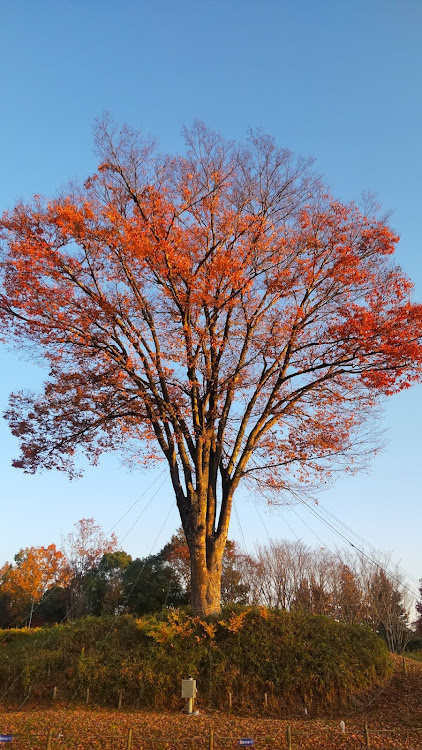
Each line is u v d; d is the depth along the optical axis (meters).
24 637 18.30
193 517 15.90
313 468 17.02
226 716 12.25
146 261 15.01
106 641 14.84
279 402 16.89
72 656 14.58
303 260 16.48
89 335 15.34
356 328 14.20
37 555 50.50
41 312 14.42
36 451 16.77
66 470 17.28
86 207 14.51
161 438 16.70
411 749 9.67
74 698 13.33
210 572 15.61
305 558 39.97
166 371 15.34
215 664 13.68
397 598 36.16
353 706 12.90
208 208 16.86
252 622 15.04
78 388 15.92
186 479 16.30
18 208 14.72
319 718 12.34
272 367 17.31
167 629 14.23
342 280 16.03
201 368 16.73
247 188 17.47
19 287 14.09
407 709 12.38
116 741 10.28
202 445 16.81
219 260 14.68
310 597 37.62
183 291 15.66
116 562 50.78
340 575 38.19
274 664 13.70
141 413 16.62
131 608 39.31
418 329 13.93
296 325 16.27
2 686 14.01
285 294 17.05
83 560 46.44
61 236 14.54
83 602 42.84
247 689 13.21
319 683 13.23
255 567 41.09
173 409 15.80
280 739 10.35
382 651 14.87
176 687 13.27
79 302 14.91
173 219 15.74
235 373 16.34
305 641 14.41
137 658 13.88
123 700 13.12
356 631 15.29
